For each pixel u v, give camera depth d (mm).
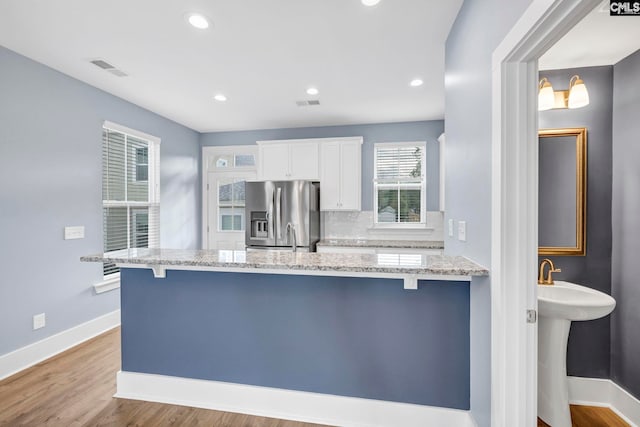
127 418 1851
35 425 1791
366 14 1934
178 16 1965
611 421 1836
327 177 4184
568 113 2008
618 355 1909
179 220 4430
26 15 1947
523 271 1231
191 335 1994
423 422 1723
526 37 1030
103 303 3182
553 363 1799
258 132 4746
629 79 1840
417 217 4281
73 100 2877
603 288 1971
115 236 3434
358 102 3539
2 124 2338
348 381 1813
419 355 1740
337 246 3967
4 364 2328
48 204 2662
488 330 1395
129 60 2549
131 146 3639
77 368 2445
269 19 1994
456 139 1888
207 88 3146
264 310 1903
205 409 1937
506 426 1255
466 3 1706
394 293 1756
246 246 3988
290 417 1853
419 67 2680
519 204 1226
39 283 2592
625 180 1865
